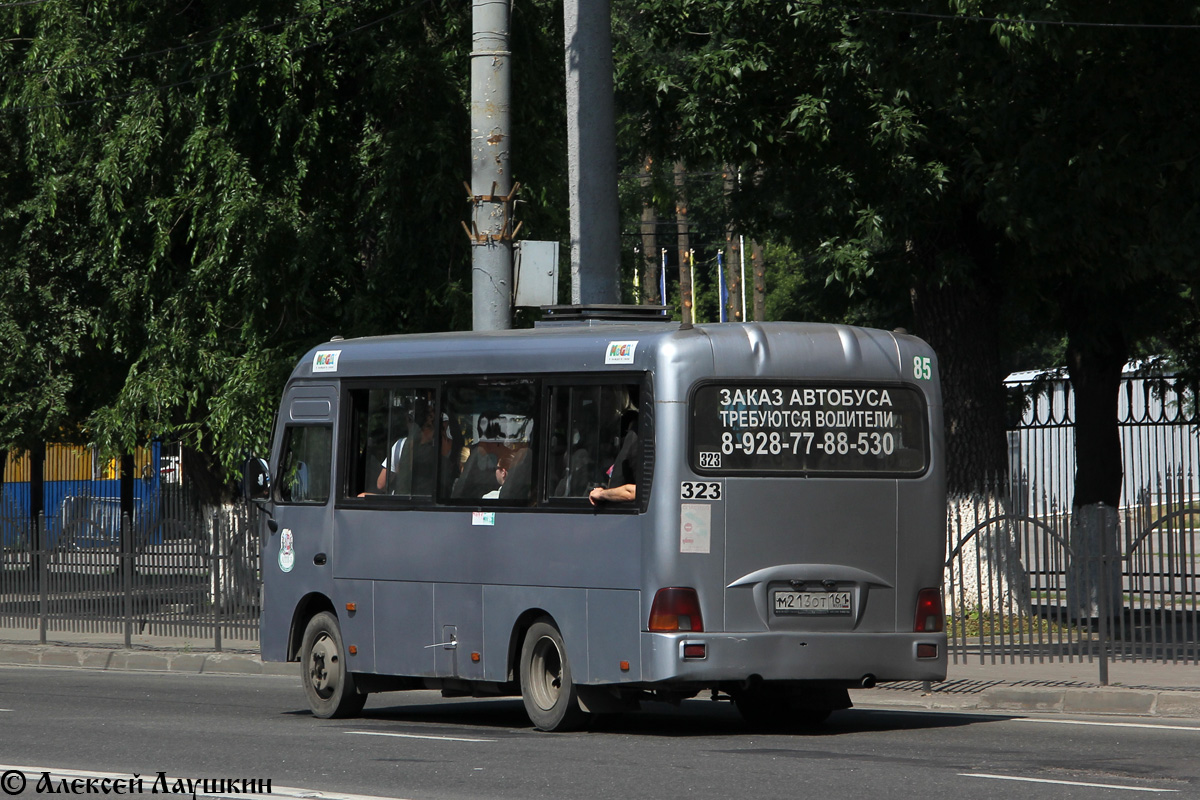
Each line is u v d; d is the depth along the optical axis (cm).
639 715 3728
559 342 3366
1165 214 4300
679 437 3131
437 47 5847
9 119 6650
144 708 3978
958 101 4631
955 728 3366
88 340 6856
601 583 3209
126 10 6178
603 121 4500
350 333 5919
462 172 5853
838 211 4991
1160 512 4034
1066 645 4147
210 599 5525
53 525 5988
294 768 2762
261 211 5700
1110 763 2758
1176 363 6238
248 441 5762
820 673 3172
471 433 3506
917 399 3338
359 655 3678
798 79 4994
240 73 5812
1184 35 4275
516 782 2575
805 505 3200
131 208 6091
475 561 3450
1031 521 4259
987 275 5306
